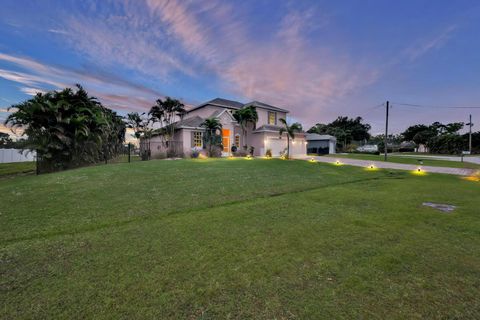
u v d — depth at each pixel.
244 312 1.98
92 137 14.96
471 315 1.93
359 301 2.12
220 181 8.68
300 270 2.67
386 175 11.78
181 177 9.27
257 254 3.07
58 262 2.85
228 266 2.76
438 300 2.13
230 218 4.62
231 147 22.92
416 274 2.58
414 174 12.15
